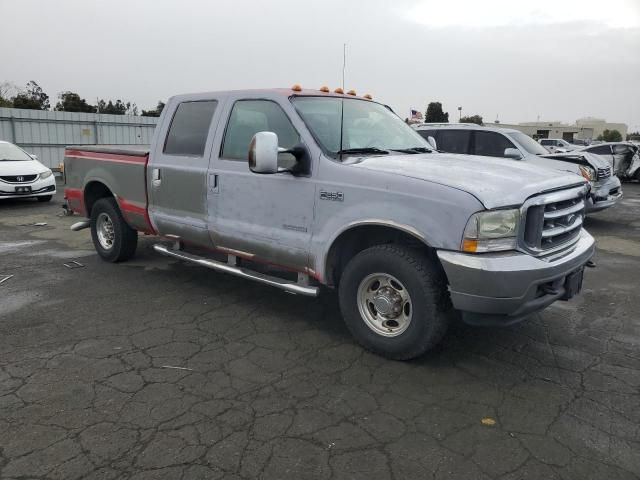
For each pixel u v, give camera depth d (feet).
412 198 11.65
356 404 10.79
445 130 35.04
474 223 10.89
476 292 10.99
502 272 10.78
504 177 12.10
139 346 13.52
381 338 12.80
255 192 14.71
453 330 14.82
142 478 8.45
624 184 69.31
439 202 11.27
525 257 11.22
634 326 15.44
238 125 15.60
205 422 10.06
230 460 8.93
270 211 14.42
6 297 17.35
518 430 9.94
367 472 8.67
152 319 15.44
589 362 12.92
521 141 33.30
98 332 14.42
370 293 13.08
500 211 11.00
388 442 9.50
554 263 11.62
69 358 12.76
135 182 18.95
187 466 8.75
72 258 22.88
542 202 11.53
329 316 15.85
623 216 39.81
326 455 9.10
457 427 10.01
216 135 16.02
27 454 9.00
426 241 11.43
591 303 17.56
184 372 12.10
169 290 18.22
